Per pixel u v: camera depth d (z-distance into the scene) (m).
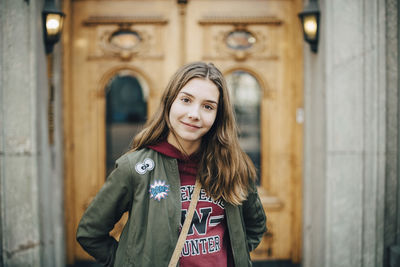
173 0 2.41
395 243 1.89
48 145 2.08
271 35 2.44
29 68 1.84
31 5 1.83
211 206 1.04
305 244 2.30
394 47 1.87
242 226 1.09
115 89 2.44
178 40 2.42
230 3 2.43
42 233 1.94
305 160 2.30
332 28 1.87
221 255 1.02
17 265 1.85
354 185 1.87
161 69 2.43
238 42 2.46
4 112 1.82
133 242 0.95
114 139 2.46
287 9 2.42
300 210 2.40
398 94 1.89
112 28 2.41
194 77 0.99
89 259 2.41
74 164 2.41
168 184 1.01
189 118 0.96
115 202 1.01
